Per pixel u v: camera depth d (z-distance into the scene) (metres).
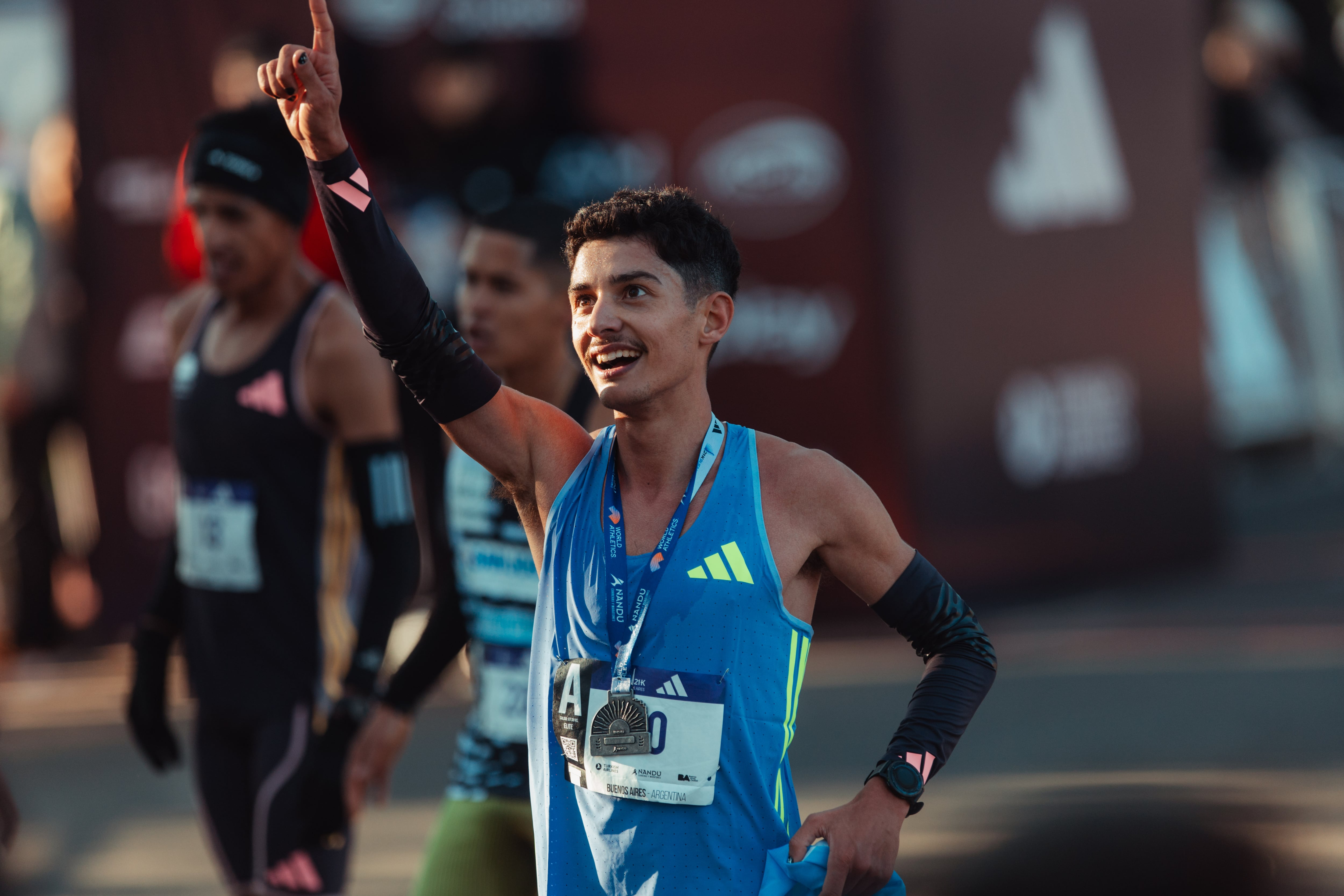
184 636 12.19
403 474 11.70
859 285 25.66
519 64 25.88
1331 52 47.97
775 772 7.09
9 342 26.02
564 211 11.16
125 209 27.00
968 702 7.36
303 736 11.62
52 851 17.30
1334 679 21.84
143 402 27.30
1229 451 41.50
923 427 25.92
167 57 26.69
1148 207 30.78
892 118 25.45
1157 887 13.88
